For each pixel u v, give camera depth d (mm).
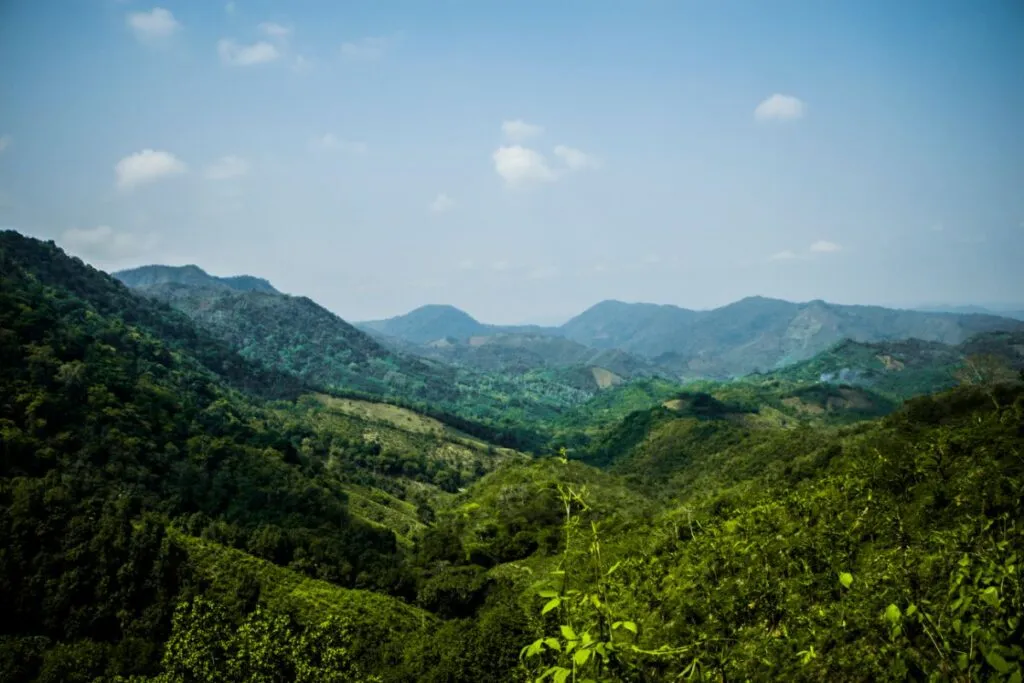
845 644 12266
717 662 9109
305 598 58531
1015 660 5492
